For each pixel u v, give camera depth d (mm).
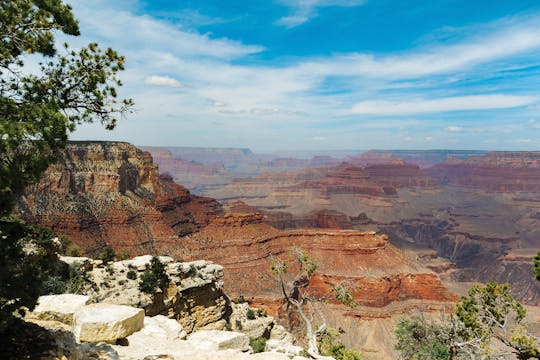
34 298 18953
